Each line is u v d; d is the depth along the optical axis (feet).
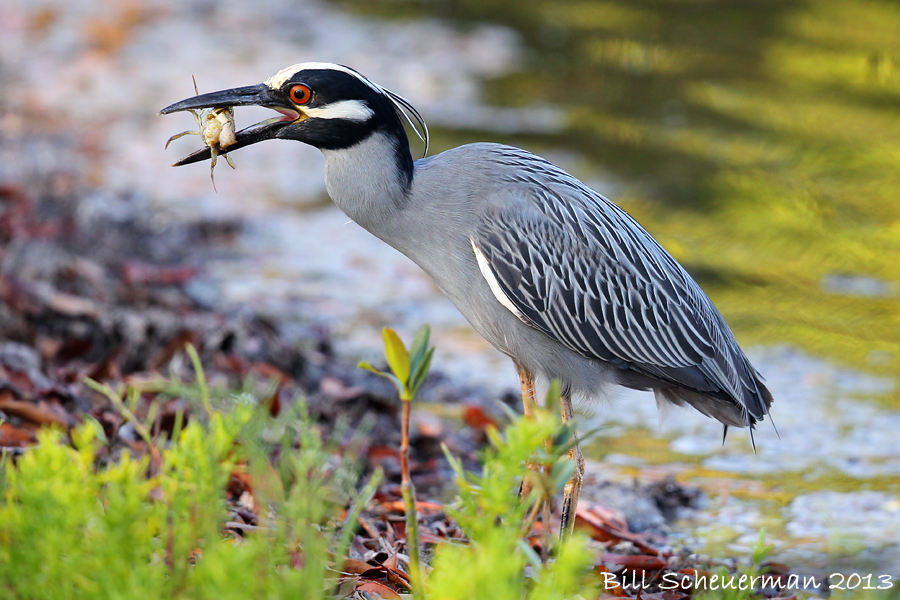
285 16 95.50
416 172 27.17
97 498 17.71
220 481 17.01
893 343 44.14
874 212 58.49
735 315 46.14
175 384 23.99
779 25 95.61
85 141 62.95
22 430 27.94
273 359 36.40
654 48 88.02
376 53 84.84
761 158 66.03
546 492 16.58
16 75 75.82
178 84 75.56
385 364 39.93
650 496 31.35
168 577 16.60
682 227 55.67
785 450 35.60
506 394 39.11
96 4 96.84
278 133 26.27
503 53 86.07
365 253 52.70
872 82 80.64
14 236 46.19
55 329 37.11
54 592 15.38
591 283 27.96
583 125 70.69
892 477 33.63
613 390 29.45
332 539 22.89
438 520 28.07
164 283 44.93
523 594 18.83
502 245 27.07
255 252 51.19
